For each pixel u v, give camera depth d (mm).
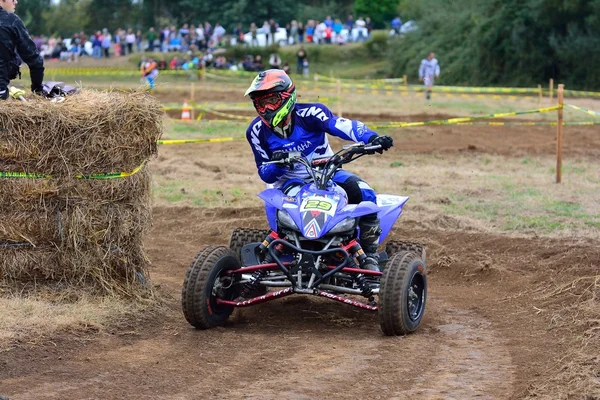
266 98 7375
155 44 56781
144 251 8211
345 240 7336
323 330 7434
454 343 6941
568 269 8992
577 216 11594
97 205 7719
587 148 19906
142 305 7852
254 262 7504
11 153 7500
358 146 7254
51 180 7609
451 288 9250
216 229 11750
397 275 7016
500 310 8094
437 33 51625
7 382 5785
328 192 7391
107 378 5926
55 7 73625
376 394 5625
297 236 7277
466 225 11242
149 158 8125
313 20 61031
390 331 7102
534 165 17047
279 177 7844
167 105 30156
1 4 8125
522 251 9977
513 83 45406
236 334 7211
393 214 7930
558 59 44281
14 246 7680
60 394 5562
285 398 5527
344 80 45531
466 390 5695
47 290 7758
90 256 7785
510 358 6465
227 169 16781
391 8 63281
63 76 48094
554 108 14430
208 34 57031
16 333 6699
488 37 46031
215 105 30000
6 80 8172
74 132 7562
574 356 6191
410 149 19641
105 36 56781
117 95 7984
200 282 7113
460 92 40812
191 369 6160
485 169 16641
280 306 8344
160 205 13078
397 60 52438
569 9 42219
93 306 7543
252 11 65125
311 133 7707
